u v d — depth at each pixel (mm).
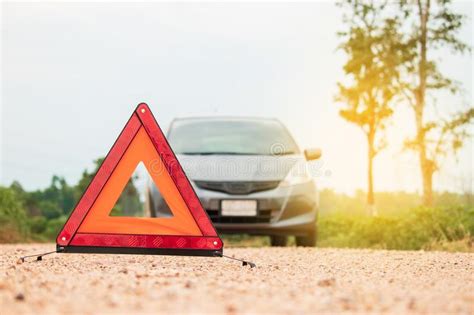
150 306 2965
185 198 5270
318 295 3406
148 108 5285
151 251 5262
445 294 3629
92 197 5250
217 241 5281
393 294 3574
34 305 2967
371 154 22062
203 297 3262
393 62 20422
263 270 5180
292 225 8609
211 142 9352
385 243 10812
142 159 5262
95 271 4645
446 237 10141
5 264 5238
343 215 14555
